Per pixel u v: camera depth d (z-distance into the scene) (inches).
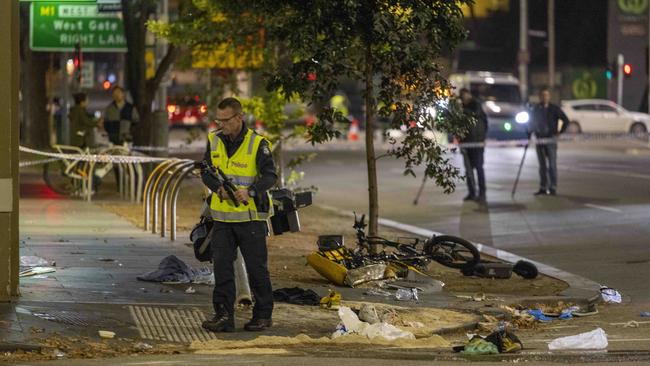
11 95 749.9
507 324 777.6
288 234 1252.5
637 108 4675.2
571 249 1198.3
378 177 2154.3
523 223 1423.5
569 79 4825.3
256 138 701.9
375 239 978.7
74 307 745.6
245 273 770.8
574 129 3730.3
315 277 946.7
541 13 4904.0
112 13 1877.5
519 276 1008.2
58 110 3068.4
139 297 794.2
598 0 4729.3
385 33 908.0
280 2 948.6
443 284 932.0
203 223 741.3
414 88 953.5
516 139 3014.3
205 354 645.3
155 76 1662.2
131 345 662.5
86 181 1571.1
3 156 737.0
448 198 1747.0
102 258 979.9
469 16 4608.8
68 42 1931.6
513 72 4835.1
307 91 970.7
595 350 669.3
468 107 1663.4
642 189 1811.0
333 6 913.5
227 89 1541.6
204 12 1362.0
